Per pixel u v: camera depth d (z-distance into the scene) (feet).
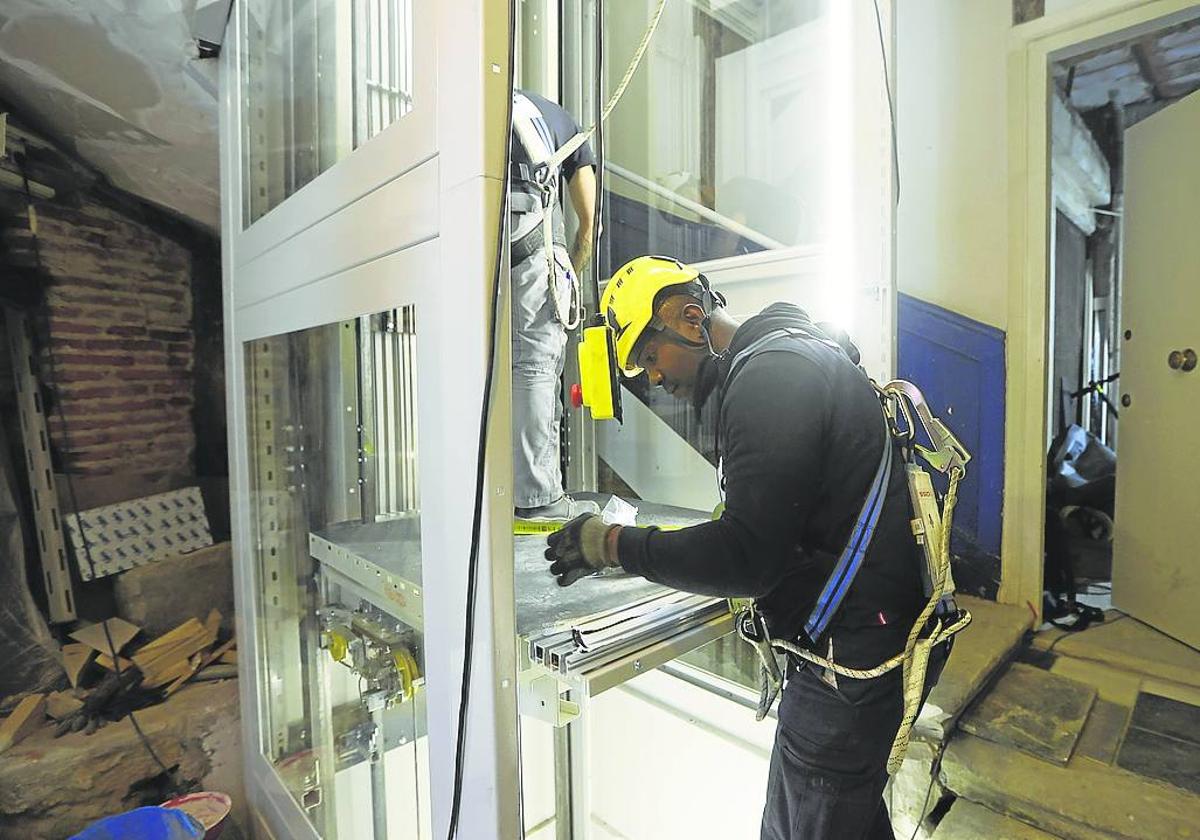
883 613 2.65
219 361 9.08
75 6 4.49
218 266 9.05
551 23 5.48
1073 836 4.00
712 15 6.86
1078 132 9.32
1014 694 5.28
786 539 2.34
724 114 6.92
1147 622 6.65
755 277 4.72
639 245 6.32
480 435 1.97
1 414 7.17
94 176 7.53
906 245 7.27
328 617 3.83
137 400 8.25
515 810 2.07
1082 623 6.68
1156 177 6.70
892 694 2.73
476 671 2.05
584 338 3.27
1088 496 8.55
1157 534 6.56
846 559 2.59
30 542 7.28
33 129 6.77
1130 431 6.98
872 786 2.73
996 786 4.33
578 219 4.25
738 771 4.73
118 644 7.15
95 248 7.79
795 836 2.75
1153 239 6.74
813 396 2.45
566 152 3.57
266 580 4.38
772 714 4.53
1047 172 6.46
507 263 1.98
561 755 5.75
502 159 1.94
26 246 7.16
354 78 3.34
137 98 5.62
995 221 6.75
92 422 7.85
